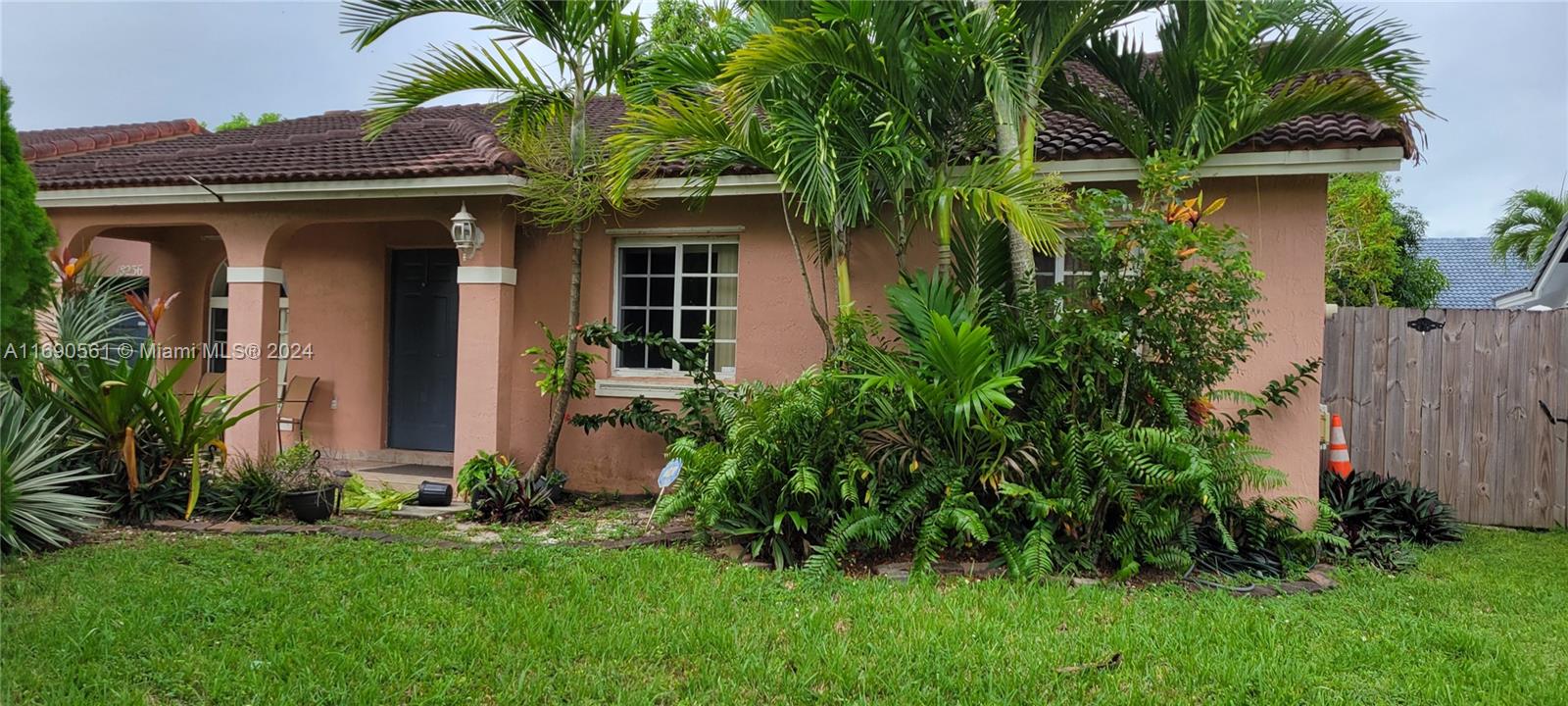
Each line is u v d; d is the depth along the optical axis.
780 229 8.87
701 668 4.46
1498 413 8.90
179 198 9.65
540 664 4.46
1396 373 9.17
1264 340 7.14
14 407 6.73
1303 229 7.38
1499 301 14.85
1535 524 8.78
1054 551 6.23
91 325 8.62
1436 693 4.27
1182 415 6.14
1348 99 6.83
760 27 7.74
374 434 11.12
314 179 8.99
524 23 8.02
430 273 11.12
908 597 5.54
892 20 6.71
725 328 9.30
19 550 6.16
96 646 4.54
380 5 7.97
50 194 10.05
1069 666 4.54
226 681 4.19
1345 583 6.30
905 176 7.09
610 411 9.22
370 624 4.91
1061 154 7.64
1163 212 6.69
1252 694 4.30
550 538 7.19
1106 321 6.24
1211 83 6.89
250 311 9.80
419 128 11.11
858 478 6.41
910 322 6.85
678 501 6.58
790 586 5.81
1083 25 7.05
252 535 7.00
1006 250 7.36
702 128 7.26
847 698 4.20
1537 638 5.19
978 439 6.55
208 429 7.70
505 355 9.23
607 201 9.22
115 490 7.40
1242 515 6.68
